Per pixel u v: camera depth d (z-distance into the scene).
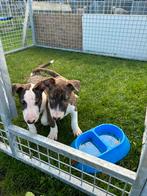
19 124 0.66
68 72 1.04
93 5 1.51
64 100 0.54
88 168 0.48
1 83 0.40
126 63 1.17
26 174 0.49
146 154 0.28
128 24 1.19
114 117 0.67
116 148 0.50
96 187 0.41
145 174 0.30
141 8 1.43
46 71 0.78
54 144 0.39
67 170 0.49
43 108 0.58
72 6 1.57
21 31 1.55
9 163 0.52
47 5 1.53
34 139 0.41
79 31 1.38
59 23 1.43
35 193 0.46
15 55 1.35
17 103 0.76
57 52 1.42
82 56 1.32
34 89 0.53
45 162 0.47
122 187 0.45
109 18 1.23
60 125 0.65
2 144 0.54
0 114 0.44
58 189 0.46
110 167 0.33
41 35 1.56
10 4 1.42
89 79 0.95
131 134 0.60
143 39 1.19
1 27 1.41
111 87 0.86
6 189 0.47
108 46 1.31
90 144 0.56
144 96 0.78
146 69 1.06
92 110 0.71
